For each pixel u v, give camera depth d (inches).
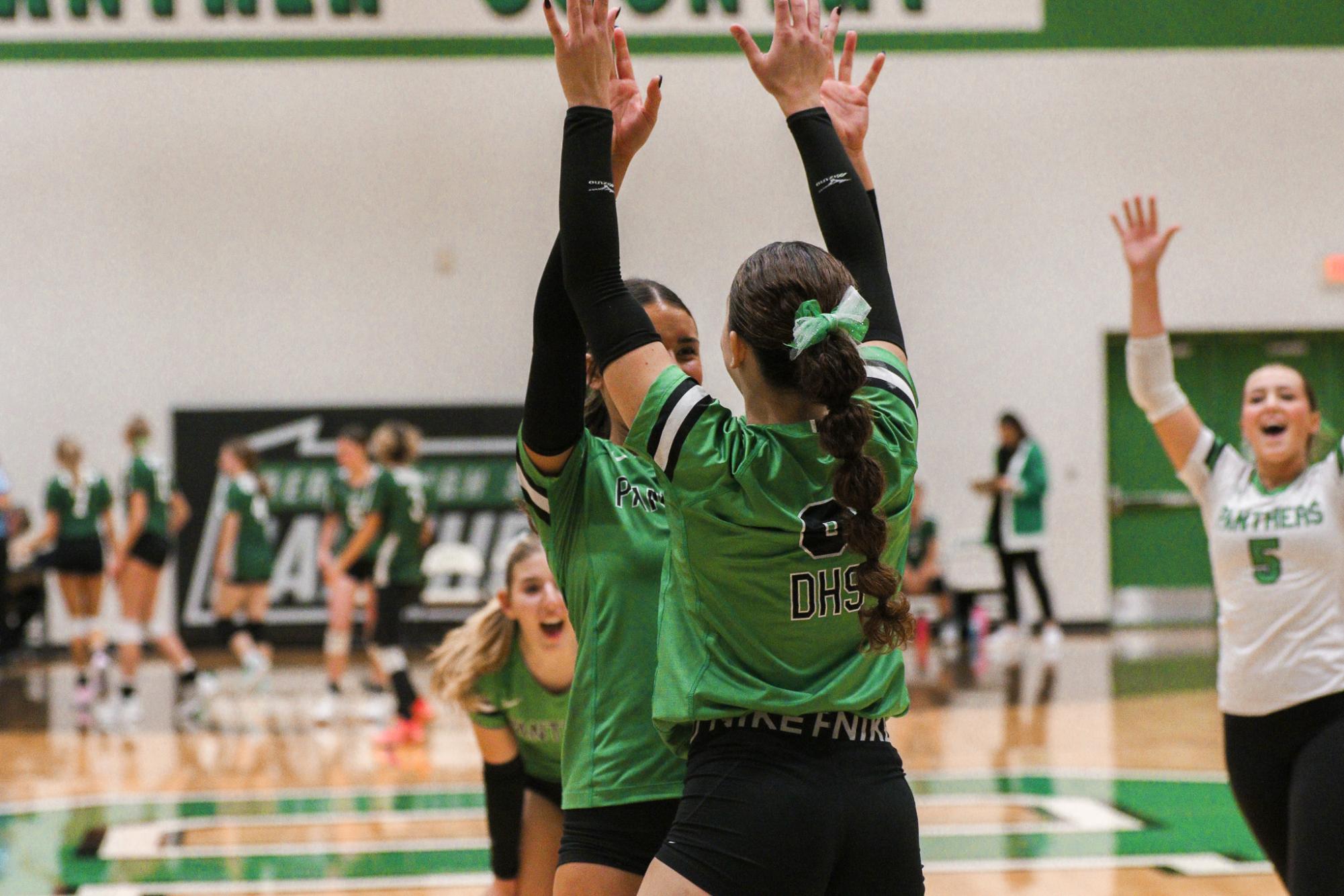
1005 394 882.1
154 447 848.3
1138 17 883.4
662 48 860.0
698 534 117.1
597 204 122.0
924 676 664.4
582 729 137.6
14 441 842.8
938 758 448.1
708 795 116.0
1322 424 215.9
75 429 845.2
